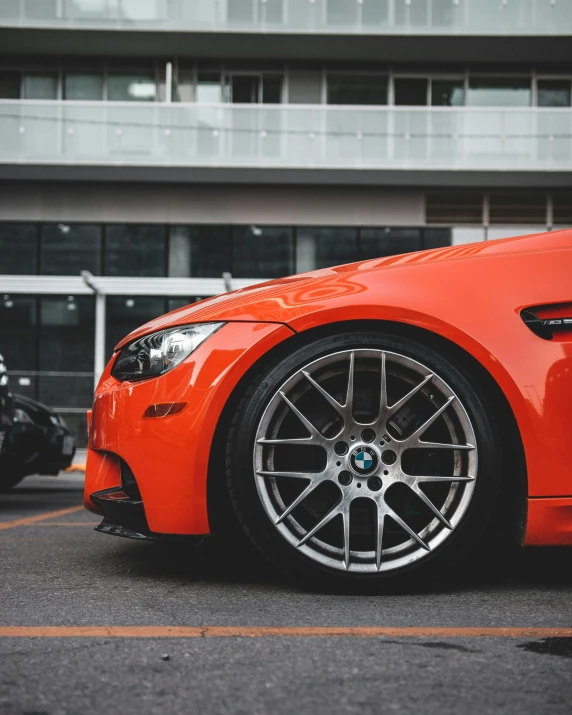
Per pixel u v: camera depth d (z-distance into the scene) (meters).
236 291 2.75
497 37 15.80
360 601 2.22
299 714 1.40
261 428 2.28
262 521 2.27
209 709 1.42
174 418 2.30
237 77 17.00
